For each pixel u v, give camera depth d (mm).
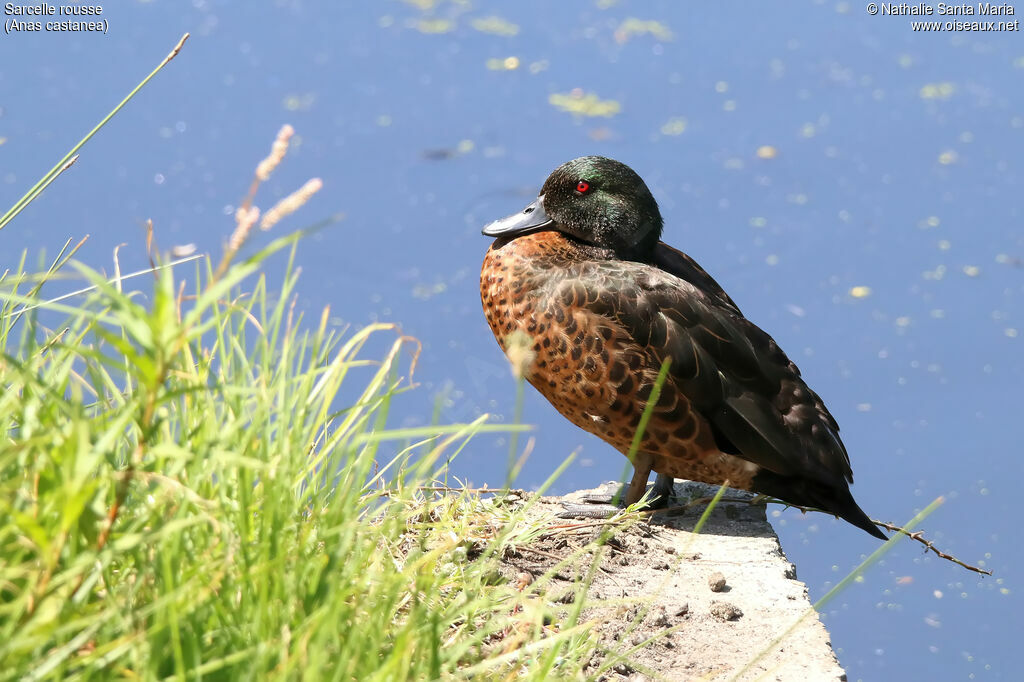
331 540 4996
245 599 4516
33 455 4309
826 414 8797
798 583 7477
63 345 4254
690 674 6254
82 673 3904
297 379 5086
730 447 8414
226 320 5844
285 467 4844
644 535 7984
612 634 6539
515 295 8750
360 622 4730
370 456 5203
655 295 8438
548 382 8625
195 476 4320
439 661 4711
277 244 3777
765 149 21281
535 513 8102
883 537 8367
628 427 8383
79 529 4051
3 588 4008
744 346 8461
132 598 4230
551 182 9555
